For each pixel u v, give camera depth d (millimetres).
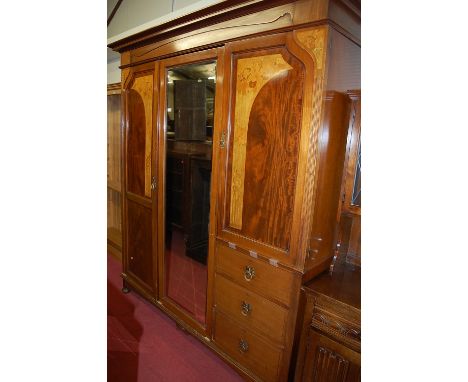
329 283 1310
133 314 2182
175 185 2369
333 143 1282
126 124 2188
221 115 1475
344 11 1140
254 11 1265
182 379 1616
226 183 1513
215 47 1461
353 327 1142
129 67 2070
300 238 1251
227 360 1634
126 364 1703
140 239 2221
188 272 2545
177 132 1848
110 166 3223
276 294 1369
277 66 1237
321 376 1253
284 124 1245
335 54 1148
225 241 1556
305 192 1212
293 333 1329
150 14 2330
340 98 1247
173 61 1704
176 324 2070
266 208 1361
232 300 1576
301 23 1127
